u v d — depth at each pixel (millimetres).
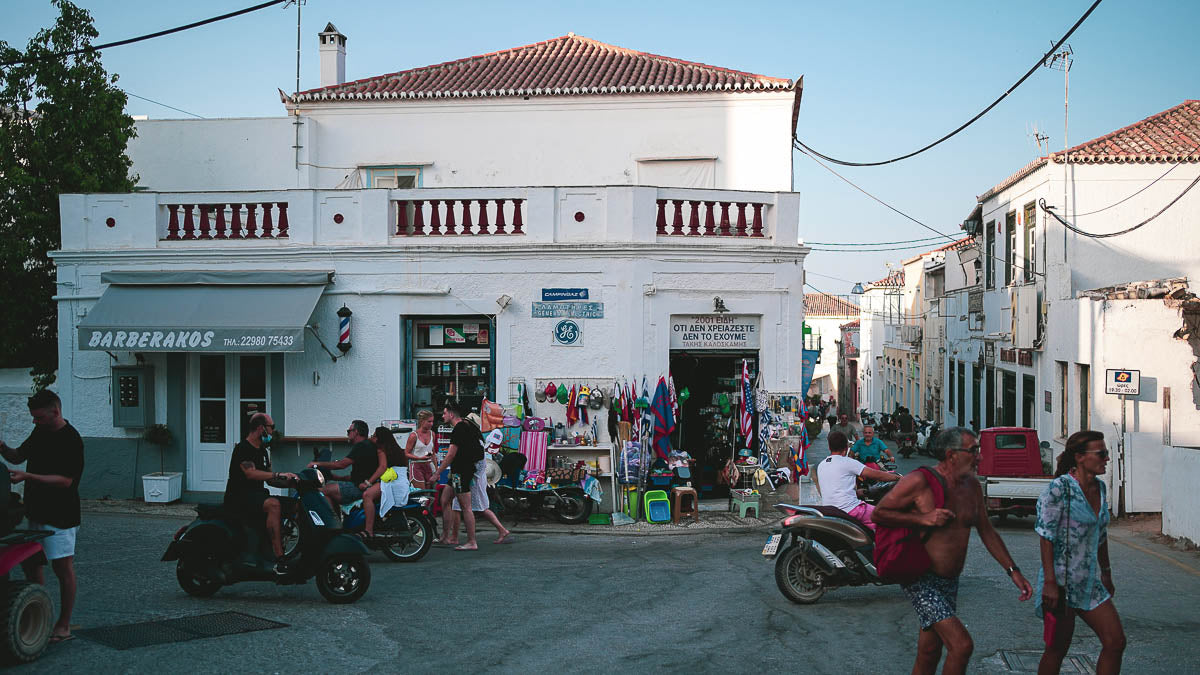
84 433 16250
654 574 10438
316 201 15898
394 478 11367
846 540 9047
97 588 9477
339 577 8906
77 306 16188
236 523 9047
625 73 21547
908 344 43438
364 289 15727
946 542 5555
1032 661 7051
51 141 17234
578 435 15391
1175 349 16859
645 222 15508
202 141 20719
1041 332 22484
